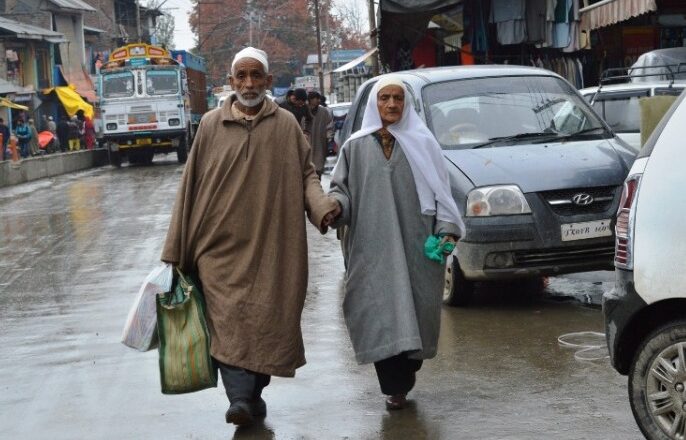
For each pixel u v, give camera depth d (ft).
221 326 18.43
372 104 19.36
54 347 26.40
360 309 19.07
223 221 18.54
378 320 18.85
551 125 30.58
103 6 223.30
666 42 67.31
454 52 67.41
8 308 32.14
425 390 21.03
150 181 92.43
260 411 19.61
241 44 314.76
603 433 17.80
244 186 18.56
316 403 20.44
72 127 150.30
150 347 18.95
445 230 19.02
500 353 23.80
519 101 31.30
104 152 140.36
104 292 34.14
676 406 15.74
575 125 30.81
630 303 16.10
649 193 16.01
